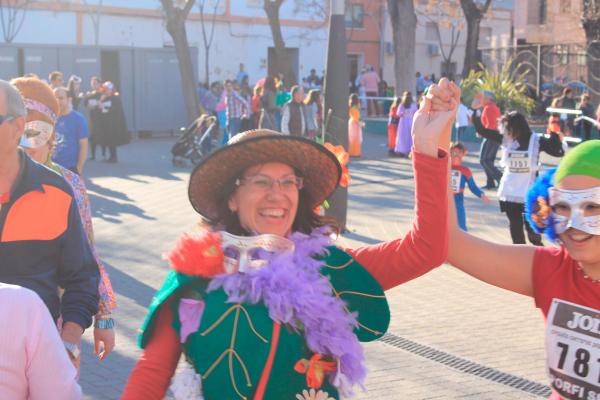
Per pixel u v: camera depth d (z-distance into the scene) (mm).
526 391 5820
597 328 2768
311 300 2559
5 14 34656
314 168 2736
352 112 21766
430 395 5719
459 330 7277
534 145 9797
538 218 2840
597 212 2705
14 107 3279
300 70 43312
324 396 2592
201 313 2568
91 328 7219
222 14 40250
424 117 2641
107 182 17172
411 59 28188
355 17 46562
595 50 29281
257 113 25750
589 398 2779
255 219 2697
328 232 2818
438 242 2656
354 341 2643
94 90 21250
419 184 2643
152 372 2617
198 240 2615
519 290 2959
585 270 2803
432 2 43969
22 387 2574
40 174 3459
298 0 42688
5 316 2533
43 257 3432
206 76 39062
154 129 28844
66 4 35719
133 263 9750
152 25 38094
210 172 2670
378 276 2729
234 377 2535
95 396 5688
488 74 27797
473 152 23219
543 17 39906
